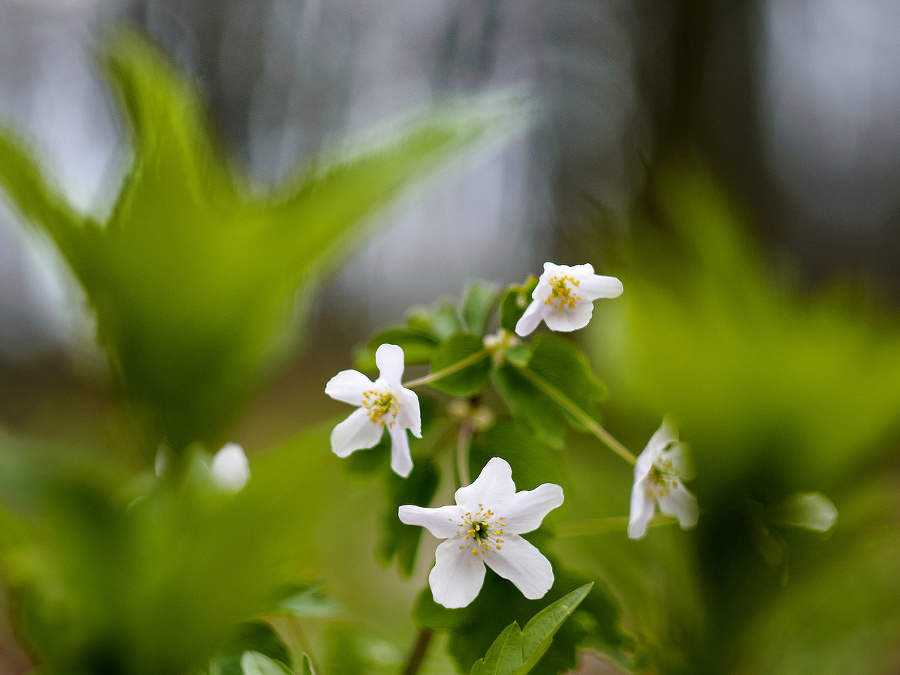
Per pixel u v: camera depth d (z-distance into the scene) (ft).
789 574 0.75
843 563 0.76
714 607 0.76
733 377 0.75
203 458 0.69
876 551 0.76
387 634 0.95
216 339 0.71
